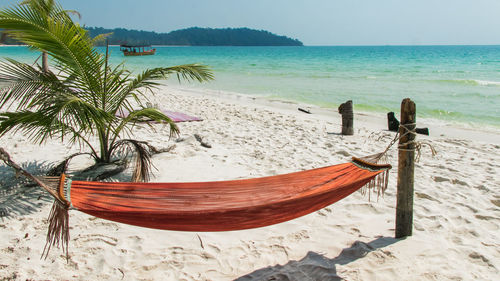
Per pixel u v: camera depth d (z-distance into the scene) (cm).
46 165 535
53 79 438
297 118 1057
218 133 798
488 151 727
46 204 410
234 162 590
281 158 623
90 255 319
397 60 4869
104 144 494
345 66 3616
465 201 442
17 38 406
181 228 258
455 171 561
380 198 448
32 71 429
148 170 520
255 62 4541
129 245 337
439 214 400
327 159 627
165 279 291
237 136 773
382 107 1307
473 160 636
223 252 330
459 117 1131
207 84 2073
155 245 339
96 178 464
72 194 263
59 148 625
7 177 485
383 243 338
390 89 1772
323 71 2956
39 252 320
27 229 356
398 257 314
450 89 1738
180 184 325
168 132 780
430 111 1220
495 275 292
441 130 959
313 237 357
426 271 295
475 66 3481
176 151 620
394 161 624
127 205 274
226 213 248
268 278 292
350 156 652
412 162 330
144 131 775
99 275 293
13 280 282
